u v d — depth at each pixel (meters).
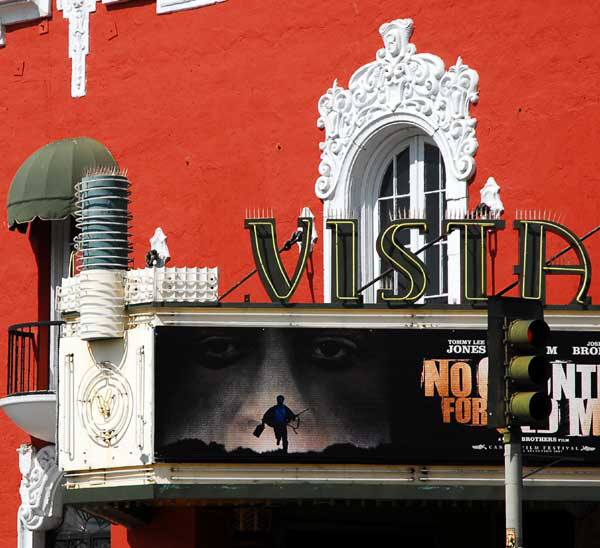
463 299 28.66
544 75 30.66
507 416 21.83
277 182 33.78
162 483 28.50
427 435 28.31
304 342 28.67
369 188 33.06
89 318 29.34
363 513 32.50
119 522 33.69
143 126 35.66
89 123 36.47
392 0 32.53
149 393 28.70
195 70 35.06
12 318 37.16
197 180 34.78
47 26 37.25
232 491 28.41
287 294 28.80
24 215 35.38
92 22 36.62
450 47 31.75
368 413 28.41
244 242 34.00
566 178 30.28
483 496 28.16
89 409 29.48
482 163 31.16
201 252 34.59
